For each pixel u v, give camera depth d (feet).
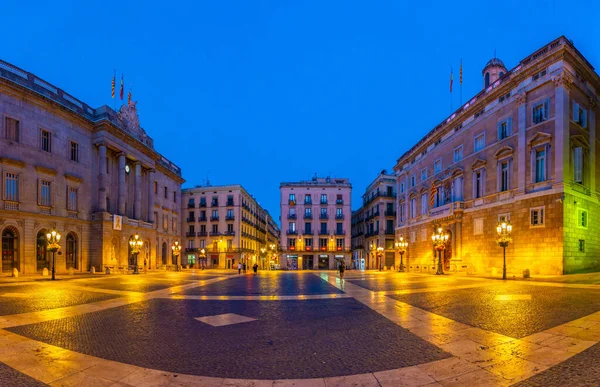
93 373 19.70
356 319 34.58
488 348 23.44
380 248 206.90
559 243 83.87
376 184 240.32
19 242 106.63
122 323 33.40
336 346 24.94
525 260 93.04
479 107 116.67
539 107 92.73
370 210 254.88
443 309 39.11
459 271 118.42
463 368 19.84
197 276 118.52
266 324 32.76
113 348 24.76
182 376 19.27
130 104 166.81
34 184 111.86
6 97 104.63
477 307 39.75
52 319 35.35
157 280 93.76
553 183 86.53
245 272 166.61
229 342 26.32
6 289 66.13
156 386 17.88
